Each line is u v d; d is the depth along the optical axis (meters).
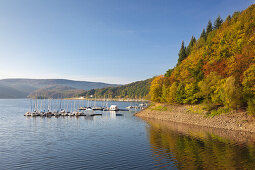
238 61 68.75
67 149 41.56
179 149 38.53
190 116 77.38
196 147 39.41
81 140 50.44
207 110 72.25
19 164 32.62
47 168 30.47
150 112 108.38
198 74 94.56
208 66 90.25
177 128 63.41
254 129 51.50
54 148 42.69
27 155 37.75
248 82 58.06
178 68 119.31
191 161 31.39
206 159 32.09
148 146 41.72
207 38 130.62
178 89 92.56
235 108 63.66
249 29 83.31
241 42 78.31
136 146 42.34
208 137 47.97
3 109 195.12
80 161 33.41
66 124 84.62
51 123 88.69
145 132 58.62
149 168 29.14
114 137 53.25
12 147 44.38
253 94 58.53
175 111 90.12
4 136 58.19
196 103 85.88
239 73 67.88
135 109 191.62
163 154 35.69
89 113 122.56
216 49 96.81
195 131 56.75
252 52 64.81
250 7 105.62
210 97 77.44
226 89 61.56
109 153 37.66
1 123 89.81
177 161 31.61
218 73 79.75
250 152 34.91
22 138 54.91
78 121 95.56
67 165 31.61
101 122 90.00
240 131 53.84
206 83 77.38
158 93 115.81
